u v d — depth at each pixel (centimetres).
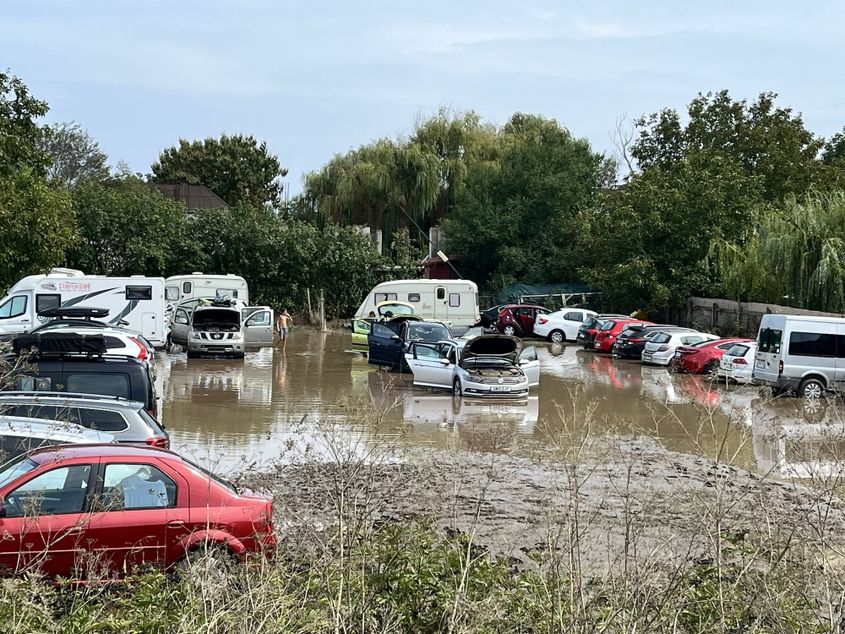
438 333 2805
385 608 600
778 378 2339
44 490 762
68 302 2903
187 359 3073
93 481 774
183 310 3453
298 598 598
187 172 8106
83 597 624
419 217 5575
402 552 639
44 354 1270
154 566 761
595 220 4394
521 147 5384
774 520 761
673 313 4328
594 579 633
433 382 2361
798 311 3281
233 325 3097
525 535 998
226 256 4669
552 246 5169
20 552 654
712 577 646
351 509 748
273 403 2053
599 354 3603
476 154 5856
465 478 1273
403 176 5519
